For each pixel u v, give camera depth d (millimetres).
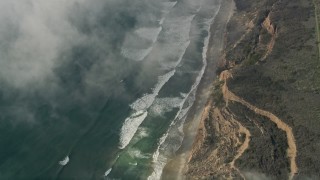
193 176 122312
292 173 111500
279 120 124250
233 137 127688
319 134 118000
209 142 131125
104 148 132250
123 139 136125
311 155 113125
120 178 124188
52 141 131750
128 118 143750
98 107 146250
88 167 125938
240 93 135875
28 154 126812
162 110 148000
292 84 135875
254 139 121938
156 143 135625
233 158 120688
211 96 149375
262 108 129125
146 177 124938
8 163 123375
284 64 144500
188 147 134625
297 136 118188
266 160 116062
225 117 134250
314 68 140500
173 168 127688
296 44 152750
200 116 145250
